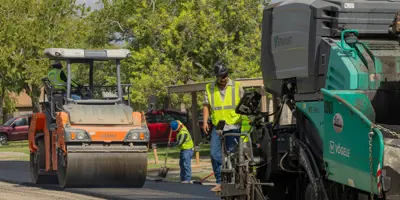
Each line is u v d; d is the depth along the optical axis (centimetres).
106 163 2128
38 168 2355
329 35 1202
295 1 1262
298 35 1243
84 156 2109
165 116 4894
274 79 1323
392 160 910
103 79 5000
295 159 1219
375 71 1092
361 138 950
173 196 1833
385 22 1213
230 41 5278
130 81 5175
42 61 5753
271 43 1320
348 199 1060
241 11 5244
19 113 10369
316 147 1166
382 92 1095
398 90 1101
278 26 1298
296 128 1252
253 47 5250
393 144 923
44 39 5762
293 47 1256
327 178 1079
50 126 2281
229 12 5272
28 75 5762
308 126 1198
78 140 2108
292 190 1336
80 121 2162
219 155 1544
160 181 2439
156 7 5788
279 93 1316
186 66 5191
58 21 5922
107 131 2138
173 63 5291
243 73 5094
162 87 5041
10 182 2484
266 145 1282
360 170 955
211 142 1548
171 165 3197
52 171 2336
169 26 5209
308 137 1196
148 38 5438
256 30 5222
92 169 2120
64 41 5872
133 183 2170
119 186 2212
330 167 1057
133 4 5838
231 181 1309
